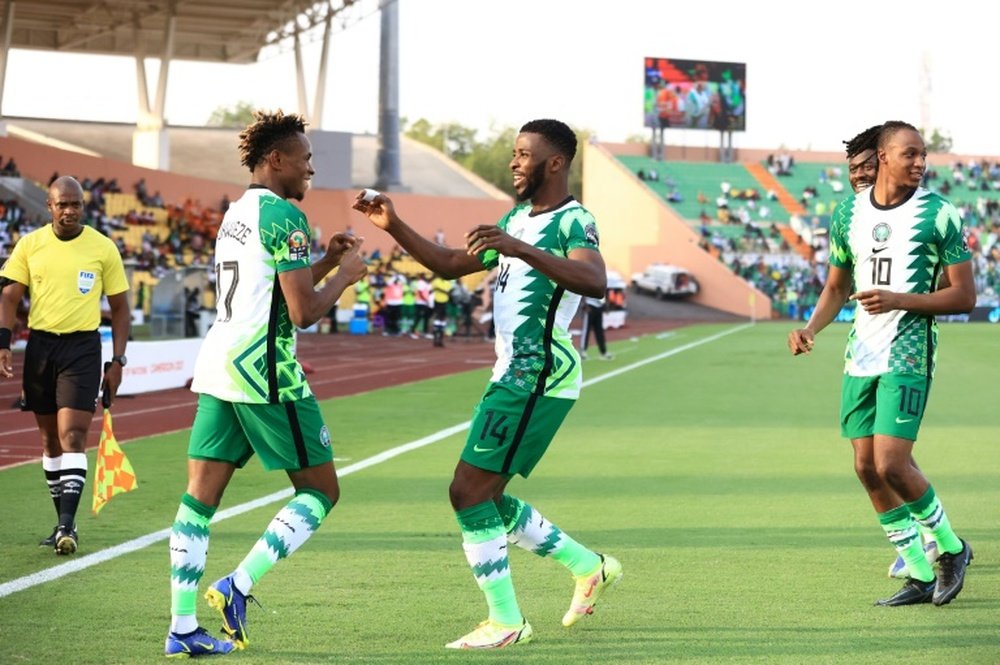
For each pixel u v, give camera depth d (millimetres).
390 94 66812
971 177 86750
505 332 6367
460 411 19031
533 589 7547
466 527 6293
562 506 10609
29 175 47656
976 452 14398
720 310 72812
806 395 21922
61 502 8570
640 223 79812
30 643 6238
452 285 44562
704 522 9828
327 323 47906
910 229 7215
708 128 84125
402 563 8219
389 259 56969
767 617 6816
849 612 6941
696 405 20047
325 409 19328
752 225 78125
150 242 48125
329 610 6957
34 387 8867
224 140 71625
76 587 7488
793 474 12570
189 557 6078
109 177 51562
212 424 6199
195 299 28109
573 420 17828
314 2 59562
